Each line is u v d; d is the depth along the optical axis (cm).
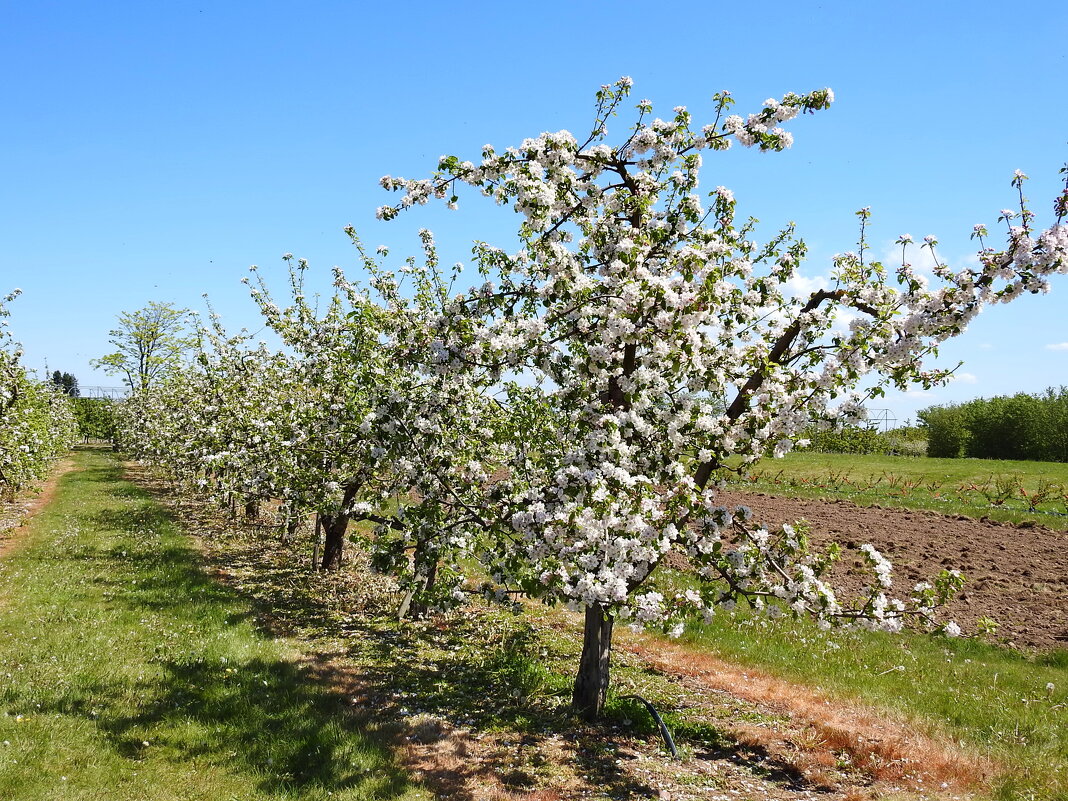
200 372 2194
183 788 609
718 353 789
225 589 1313
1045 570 1559
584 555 652
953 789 698
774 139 725
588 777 690
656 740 787
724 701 940
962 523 2105
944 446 4844
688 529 716
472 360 764
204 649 954
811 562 736
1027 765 747
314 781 634
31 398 2198
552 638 1170
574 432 802
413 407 907
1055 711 899
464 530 828
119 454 4841
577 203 780
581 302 732
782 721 874
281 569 1523
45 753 637
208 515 2189
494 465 1112
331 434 1246
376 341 1166
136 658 904
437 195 771
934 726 852
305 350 1395
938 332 640
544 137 726
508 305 770
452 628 1193
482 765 700
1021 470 3228
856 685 1005
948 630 677
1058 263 561
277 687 855
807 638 1223
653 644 1195
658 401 770
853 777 725
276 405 1521
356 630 1142
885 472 3331
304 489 1296
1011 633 1213
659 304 685
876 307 713
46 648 916
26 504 2311
